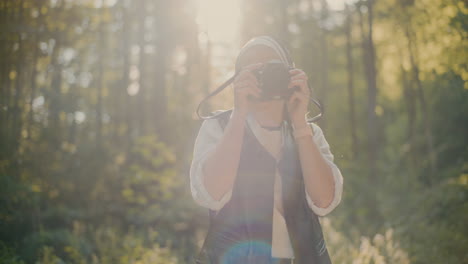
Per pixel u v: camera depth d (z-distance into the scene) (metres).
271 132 1.48
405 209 9.45
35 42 8.96
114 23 12.88
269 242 1.40
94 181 9.15
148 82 15.18
